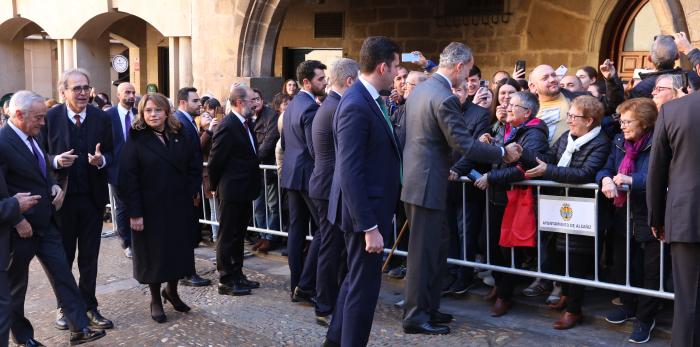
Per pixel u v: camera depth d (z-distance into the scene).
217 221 7.40
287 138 5.53
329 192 4.93
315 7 12.47
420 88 4.63
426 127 4.55
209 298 5.76
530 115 4.99
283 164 5.56
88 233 5.15
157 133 5.13
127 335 4.96
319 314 5.09
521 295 5.42
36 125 4.61
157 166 5.06
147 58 16.16
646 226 4.40
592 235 4.65
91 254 5.15
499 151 4.52
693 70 5.07
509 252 5.10
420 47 11.42
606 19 9.45
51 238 4.79
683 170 3.68
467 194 5.39
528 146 4.90
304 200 5.54
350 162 3.93
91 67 12.67
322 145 4.96
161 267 5.09
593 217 4.64
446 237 4.85
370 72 4.09
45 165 4.71
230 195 5.72
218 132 5.71
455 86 4.61
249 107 5.90
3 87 14.43
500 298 5.16
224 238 5.80
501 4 10.56
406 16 11.51
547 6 9.98
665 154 3.77
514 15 10.36
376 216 4.01
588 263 4.81
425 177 4.57
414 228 4.71
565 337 4.70
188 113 6.04
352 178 3.92
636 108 4.41
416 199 4.60
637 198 4.43
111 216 8.80
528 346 4.57
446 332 4.80
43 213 4.64
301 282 5.49
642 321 4.54
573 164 4.76
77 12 12.14
